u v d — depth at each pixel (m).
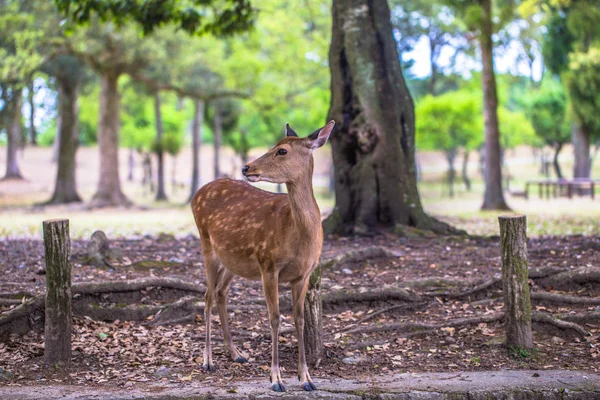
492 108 24.22
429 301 8.58
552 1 24.81
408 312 8.40
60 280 6.80
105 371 6.66
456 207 27.66
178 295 8.72
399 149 12.99
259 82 33.12
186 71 33.47
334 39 13.51
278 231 6.05
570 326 7.49
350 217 13.07
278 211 6.17
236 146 45.03
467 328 7.78
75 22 15.91
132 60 29.73
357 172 13.01
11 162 47.09
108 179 31.55
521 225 7.02
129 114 53.75
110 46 28.42
